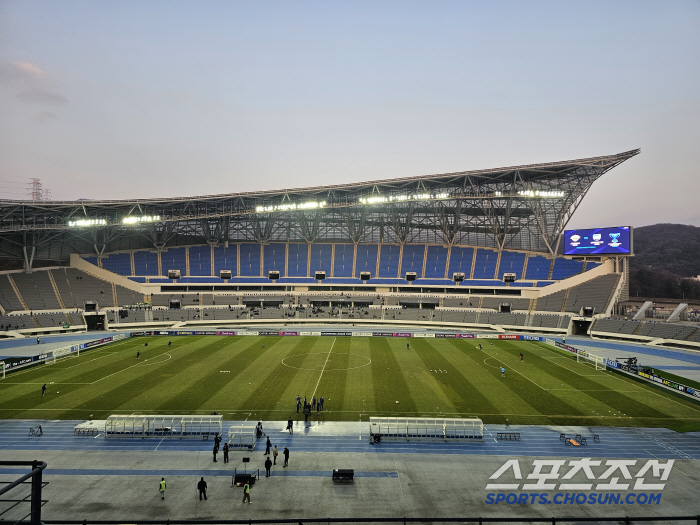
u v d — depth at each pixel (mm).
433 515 24438
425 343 78562
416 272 118125
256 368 57312
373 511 24797
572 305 96625
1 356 65375
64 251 108438
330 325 104062
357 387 48625
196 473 29516
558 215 107812
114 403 42812
